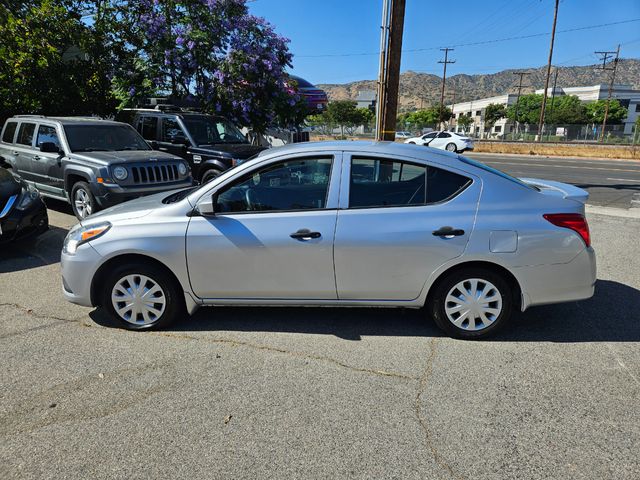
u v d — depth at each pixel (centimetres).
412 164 375
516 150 3456
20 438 271
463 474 243
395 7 895
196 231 382
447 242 365
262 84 1304
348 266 375
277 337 395
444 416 290
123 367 347
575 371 341
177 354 367
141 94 1301
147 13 1270
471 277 375
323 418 288
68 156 780
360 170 378
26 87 1157
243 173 385
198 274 388
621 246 680
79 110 1283
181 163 819
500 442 267
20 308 457
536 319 428
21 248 658
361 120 7225
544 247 364
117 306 404
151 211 396
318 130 5294
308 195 381
